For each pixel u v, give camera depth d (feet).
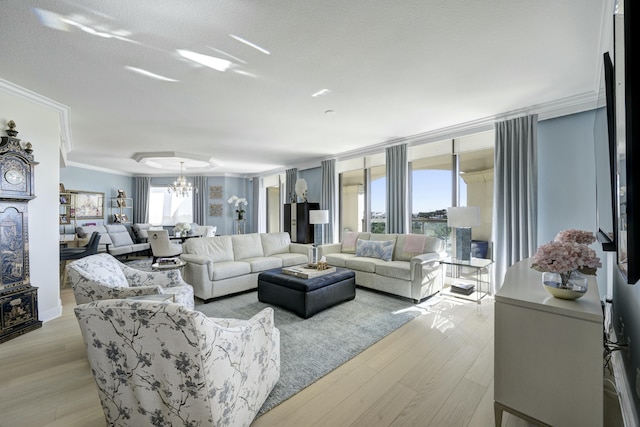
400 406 5.60
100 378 4.35
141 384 4.13
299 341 8.32
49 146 10.48
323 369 6.88
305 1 5.69
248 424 4.95
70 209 23.49
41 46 7.15
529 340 4.57
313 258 17.07
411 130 14.83
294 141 17.12
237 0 5.62
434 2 5.76
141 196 30.12
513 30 6.69
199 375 3.85
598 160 7.97
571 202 10.93
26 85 9.29
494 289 12.55
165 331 3.78
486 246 14.46
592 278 6.07
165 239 19.97
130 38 6.85
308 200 23.97
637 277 3.31
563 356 4.30
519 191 11.79
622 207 4.12
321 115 12.47
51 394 5.97
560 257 4.53
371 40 7.03
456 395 5.94
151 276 9.45
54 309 10.36
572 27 6.59
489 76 9.00
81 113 11.93
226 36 6.82
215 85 9.44
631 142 3.25
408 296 12.07
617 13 4.28
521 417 4.63
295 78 9.00
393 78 9.06
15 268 8.82
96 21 6.22
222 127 14.15
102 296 7.34
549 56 7.85
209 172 30.73
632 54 3.14
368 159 19.44
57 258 10.54
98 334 4.12
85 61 7.88
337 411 5.46
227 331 4.34
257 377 5.25
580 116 10.73
